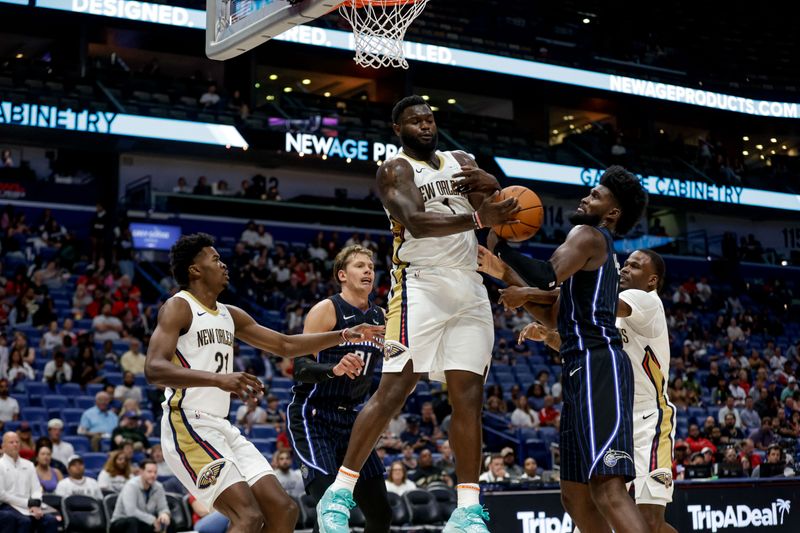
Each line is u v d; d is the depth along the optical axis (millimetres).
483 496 6195
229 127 18891
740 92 26219
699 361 19094
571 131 28703
